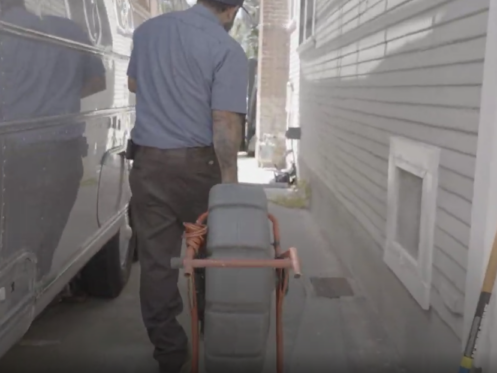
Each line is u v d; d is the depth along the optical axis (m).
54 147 3.07
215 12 3.39
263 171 12.72
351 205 5.90
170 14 3.39
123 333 4.47
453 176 3.30
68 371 3.89
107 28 4.25
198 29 3.28
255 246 2.45
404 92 4.16
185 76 3.28
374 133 4.98
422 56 3.81
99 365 3.98
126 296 5.24
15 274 2.58
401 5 4.23
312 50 8.91
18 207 2.60
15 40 2.52
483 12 2.96
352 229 5.83
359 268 5.49
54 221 3.11
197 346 2.65
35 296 2.85
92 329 4.54
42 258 2.94
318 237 7.35
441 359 3.36
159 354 3.56
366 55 5.32
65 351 4.16
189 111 3.31
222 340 2.41
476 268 2.98
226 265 2.37
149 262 3.48
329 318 4.79
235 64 3.25
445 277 3.39
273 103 13.24
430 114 3.66
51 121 3.01
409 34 4.08
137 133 3.45
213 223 2.53
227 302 2.38
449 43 3.38
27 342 4.28
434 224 3.56
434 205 3.54
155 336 3.54
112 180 4.51
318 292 5.35
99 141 4.07
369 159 5.14
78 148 3.54
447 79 3.39
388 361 4.10
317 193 8.27
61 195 3.21
